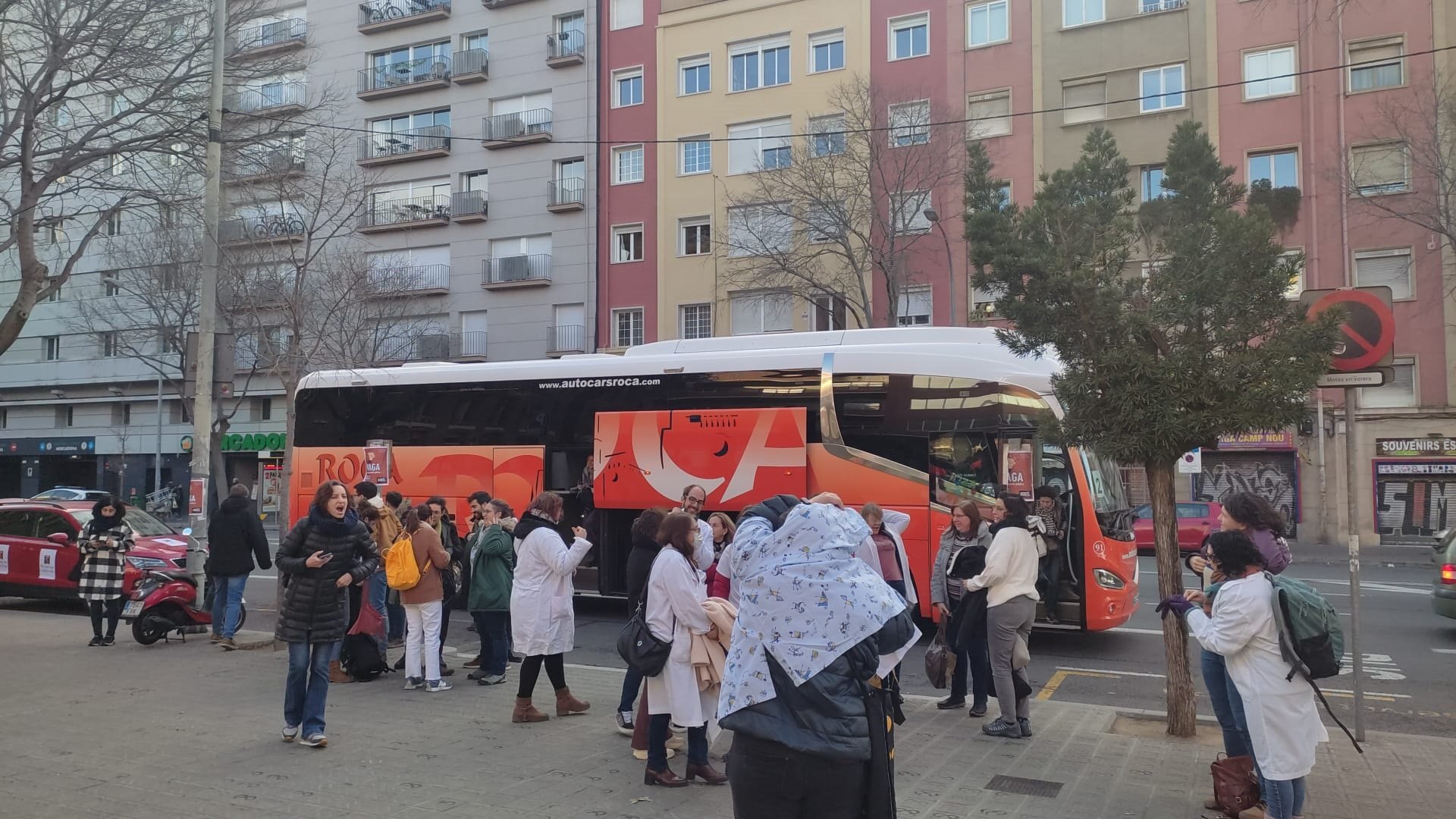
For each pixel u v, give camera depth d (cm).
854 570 338
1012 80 2981
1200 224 697
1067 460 1123
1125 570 1123
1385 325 712
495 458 1445
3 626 1277
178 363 3909
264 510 4056
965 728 745
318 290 2627
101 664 1011
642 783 603
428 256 3769
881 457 1191
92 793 580
